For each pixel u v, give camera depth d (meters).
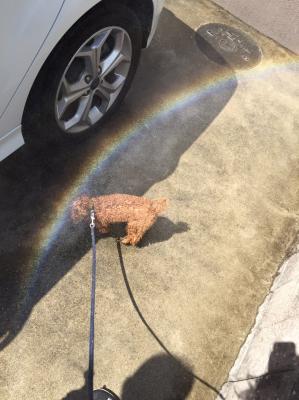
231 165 2.33
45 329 1.73
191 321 1.86
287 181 2.36
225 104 2.55
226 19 2.95
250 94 2.64
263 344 1.75
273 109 2.62
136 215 1.84
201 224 2.11
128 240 1.93
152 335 1.80
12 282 1.80
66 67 1.75
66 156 2.13
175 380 1.74
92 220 1.78
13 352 1.67
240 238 2.12
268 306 1.91
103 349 1.74
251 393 1.61
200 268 1.99
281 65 2.85
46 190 2.02
